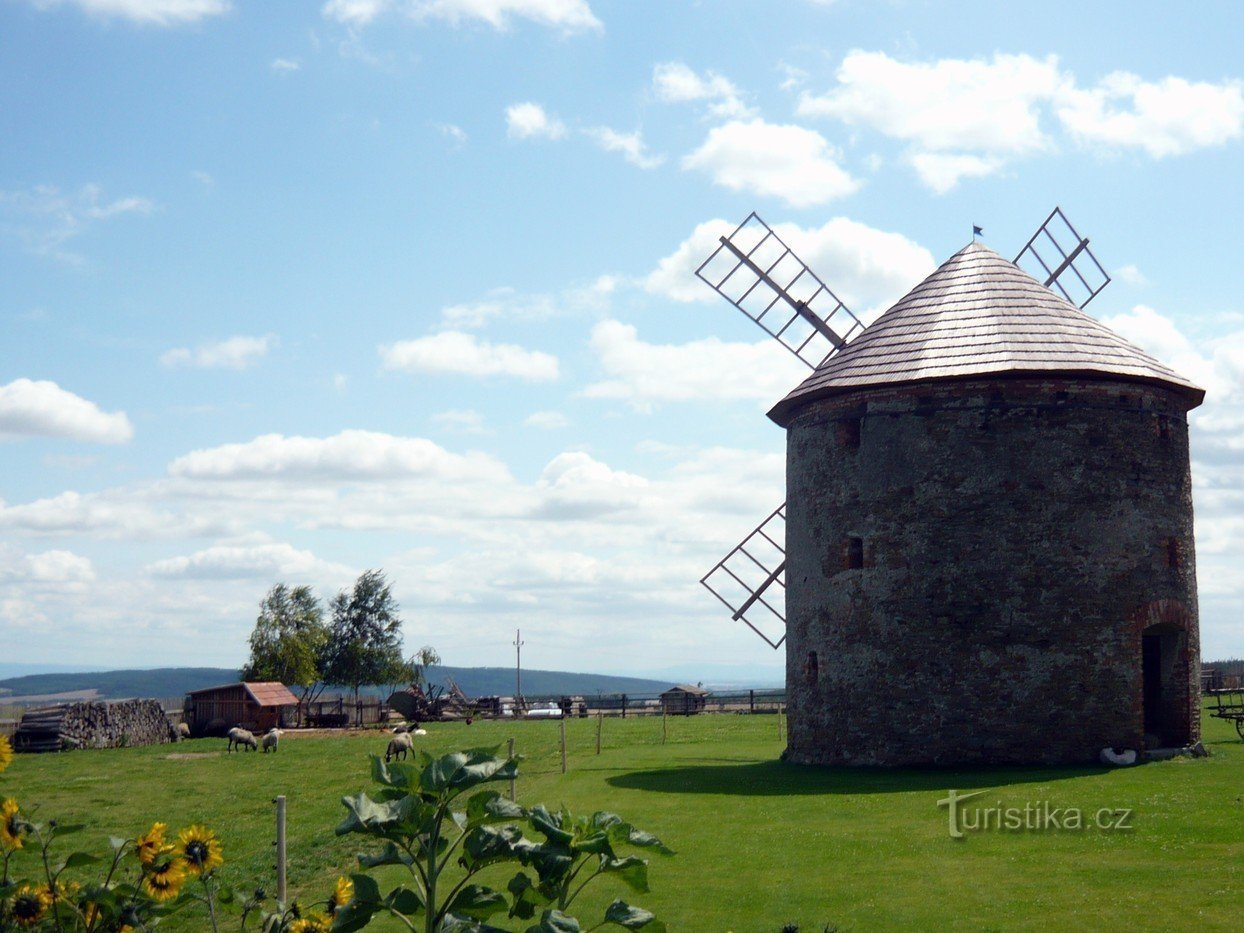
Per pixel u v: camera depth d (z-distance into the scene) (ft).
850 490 88.22
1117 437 84.53
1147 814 60.18
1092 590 81.97
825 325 113.70
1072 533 82.48
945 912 45.83
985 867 51.96
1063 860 52.29
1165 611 83.76
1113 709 80.94
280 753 132.98
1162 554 84.79
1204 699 144.05
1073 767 78.38
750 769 88.02
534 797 78.43
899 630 84.23
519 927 46.88
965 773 78.38
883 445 86.74
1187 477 88.99
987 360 84.74
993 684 81.46
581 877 54.13
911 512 84.89
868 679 85.25
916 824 61.72
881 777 79.20
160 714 163.84
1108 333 89.45
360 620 244.42
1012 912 45.29
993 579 82.38
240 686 174.70
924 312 91.91
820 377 92.63
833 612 88.33
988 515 83.10
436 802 26.94
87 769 117.19
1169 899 45.70
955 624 82.64
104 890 26.76
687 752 108.88
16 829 27.09
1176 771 74.64
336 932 26.40
